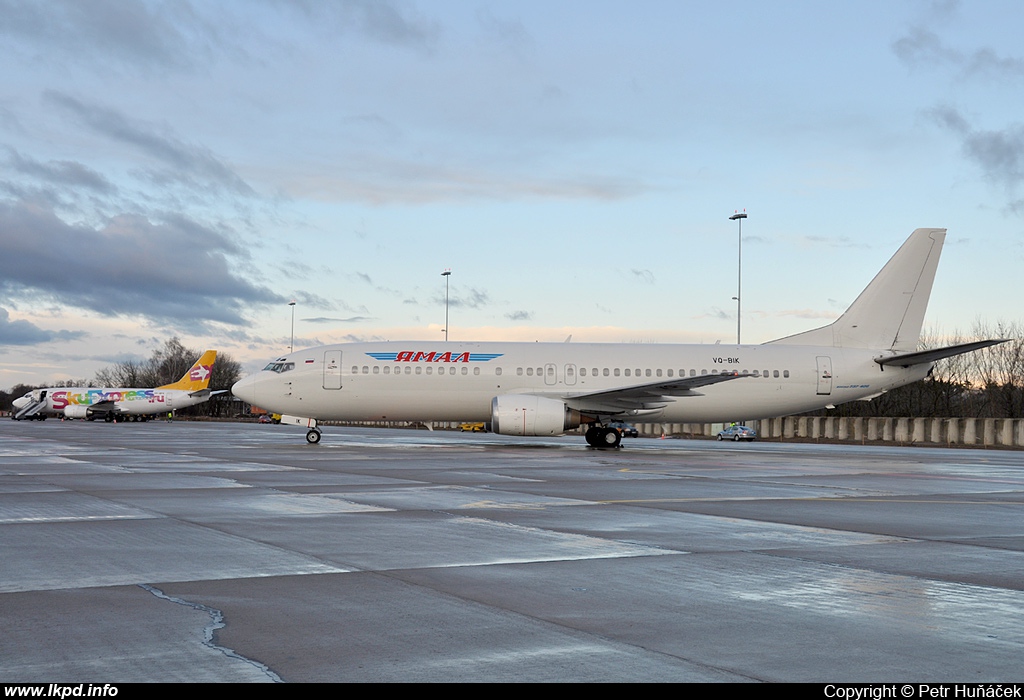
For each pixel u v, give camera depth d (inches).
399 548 470.3
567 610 332.2
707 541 505.4
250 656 268.4
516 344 1658.5
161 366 7475.4
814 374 1678.2
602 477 956.6
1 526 538.9
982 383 3841.0
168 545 472.4
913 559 451.2
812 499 756.0
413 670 256.2
